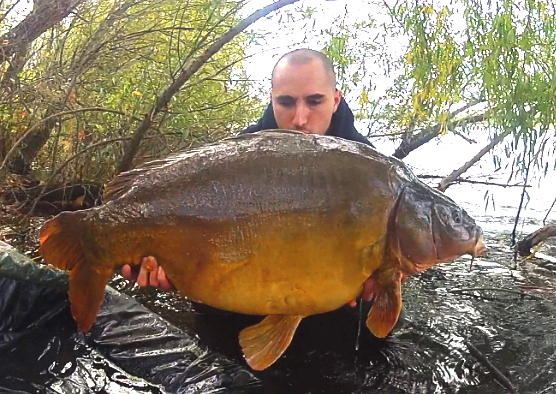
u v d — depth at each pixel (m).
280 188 0.80
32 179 2.25
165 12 2.20
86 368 1.04
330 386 1.02
